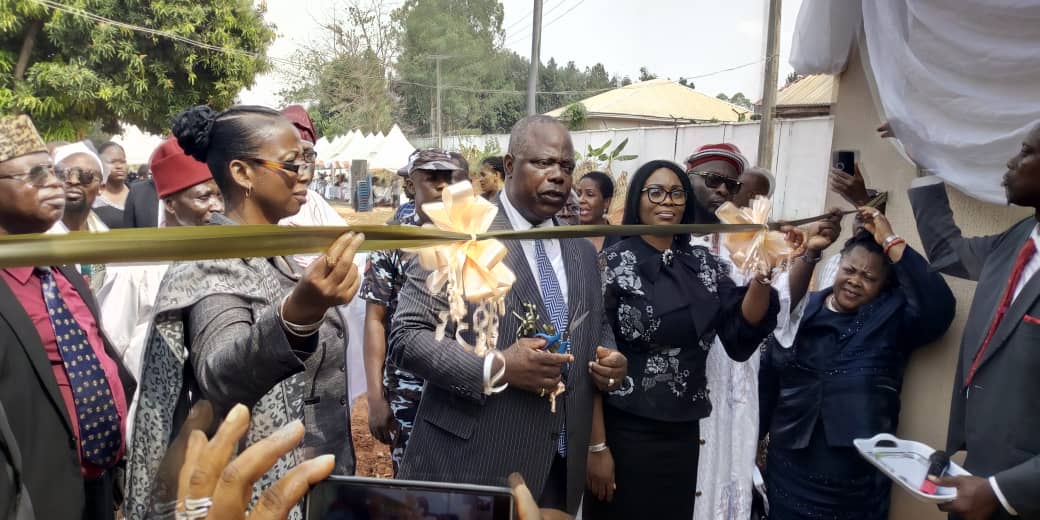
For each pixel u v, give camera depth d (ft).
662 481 7.57
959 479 6.40
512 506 2.82
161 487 3.06
